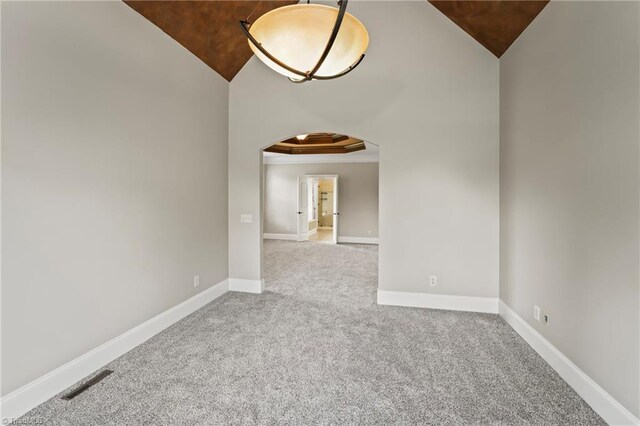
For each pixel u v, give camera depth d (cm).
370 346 261
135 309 259
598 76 177
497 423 172
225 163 395
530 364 232
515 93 286
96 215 222
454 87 333
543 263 238
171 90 295
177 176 307
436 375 219
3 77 166
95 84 219
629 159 155
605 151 172
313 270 536
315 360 239
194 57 327
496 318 319
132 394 196
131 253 253
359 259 636
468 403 189
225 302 366
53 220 193
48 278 190
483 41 319
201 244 349
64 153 199
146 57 264
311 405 188
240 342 267
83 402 188
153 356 243
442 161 338
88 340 217
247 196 399
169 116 293
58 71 194
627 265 157
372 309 345
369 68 353
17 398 175
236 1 301
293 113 377
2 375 169
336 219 859
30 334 181
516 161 285
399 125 346
